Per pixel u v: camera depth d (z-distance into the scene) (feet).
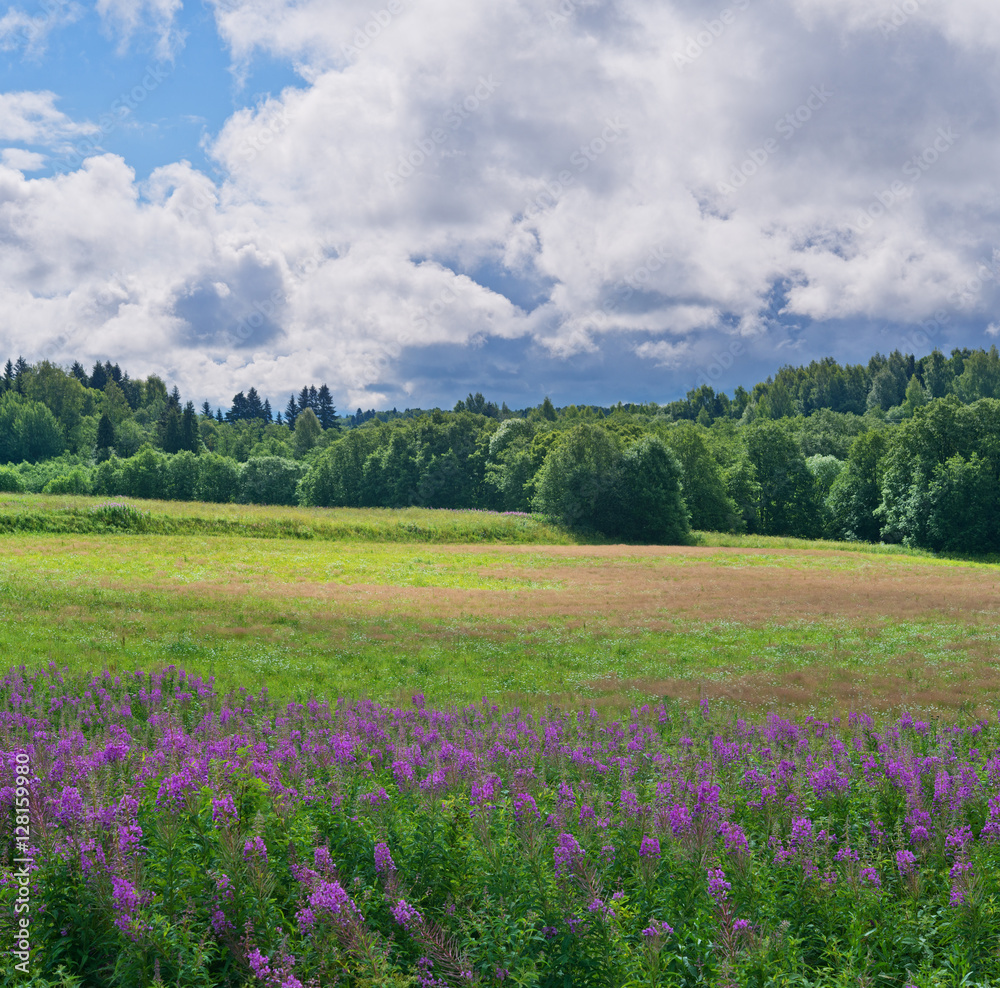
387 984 18.21
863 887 23.63
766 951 19.65
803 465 361.10
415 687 68.64
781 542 297.12
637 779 36.58
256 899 21.06
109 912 20.35
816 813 31.68
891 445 331.77
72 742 34.63
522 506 380.58
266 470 458.50
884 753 38.01
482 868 23.76
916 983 19.74
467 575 169.17
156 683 59.00
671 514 293.23
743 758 38.88
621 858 26.08
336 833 26.45
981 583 165.17
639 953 20.33
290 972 18.72
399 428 467.93
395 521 245.45
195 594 112.06
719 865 24.66
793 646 91.25
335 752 33.27
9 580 108.37
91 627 83.41
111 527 189.47
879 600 135.03
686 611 119.96
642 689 68.69
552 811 29.19
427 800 27.71
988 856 25.89
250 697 54.19
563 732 45.50
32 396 625.00
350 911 20.26
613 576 176.45
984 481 285.43
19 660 66.69
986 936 22.13
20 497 227.20
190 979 18.81
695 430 361.51
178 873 22.09
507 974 18.97
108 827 23.27
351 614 106.22
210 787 25.91
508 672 76.54
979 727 47.83
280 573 153.38
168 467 431.43
